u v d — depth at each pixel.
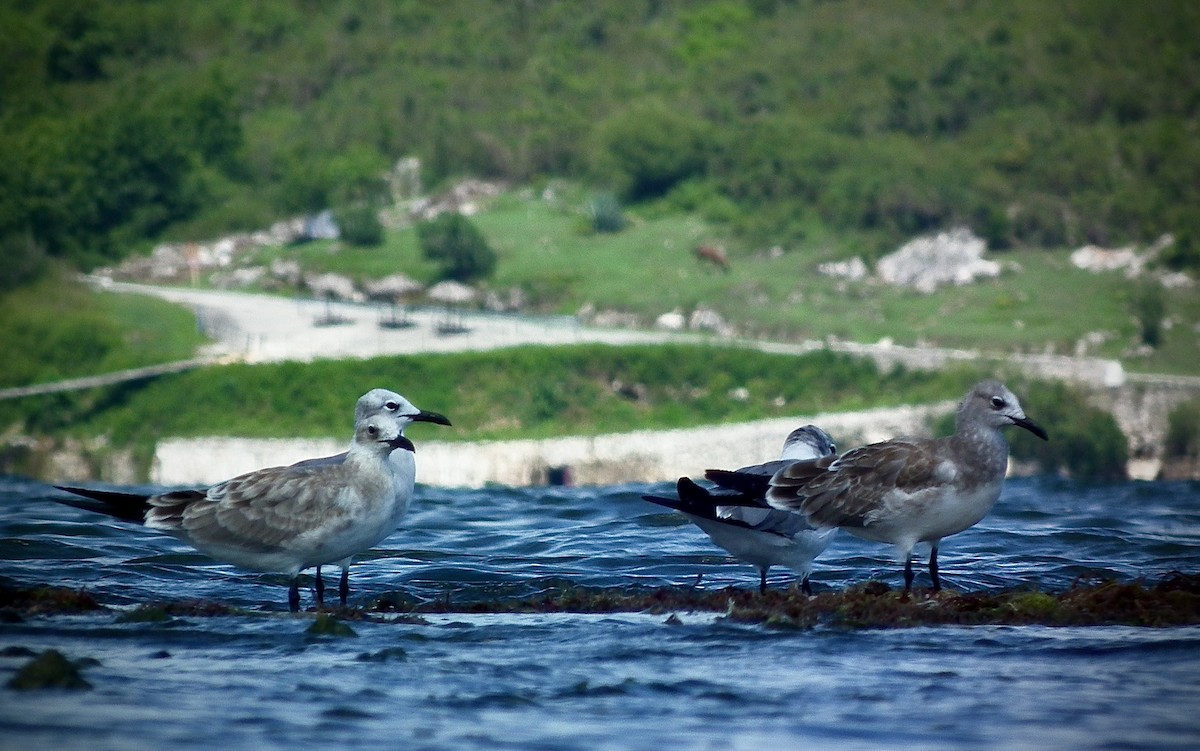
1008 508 21.02
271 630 10.34
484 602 12.05
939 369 58.19
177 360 62.59
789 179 82.12
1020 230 75.38
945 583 13.36
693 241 78.00
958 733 7.71
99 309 70.44
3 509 19.72
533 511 20.41
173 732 7.54
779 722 7.91
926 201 77.00
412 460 12.32
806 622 10.71
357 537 11.53
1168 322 65.44
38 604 11.11
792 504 11.54
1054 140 83.75
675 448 51.66
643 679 8.88
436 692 8.52
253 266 79.12
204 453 55.28
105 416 58.41
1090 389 56.28
